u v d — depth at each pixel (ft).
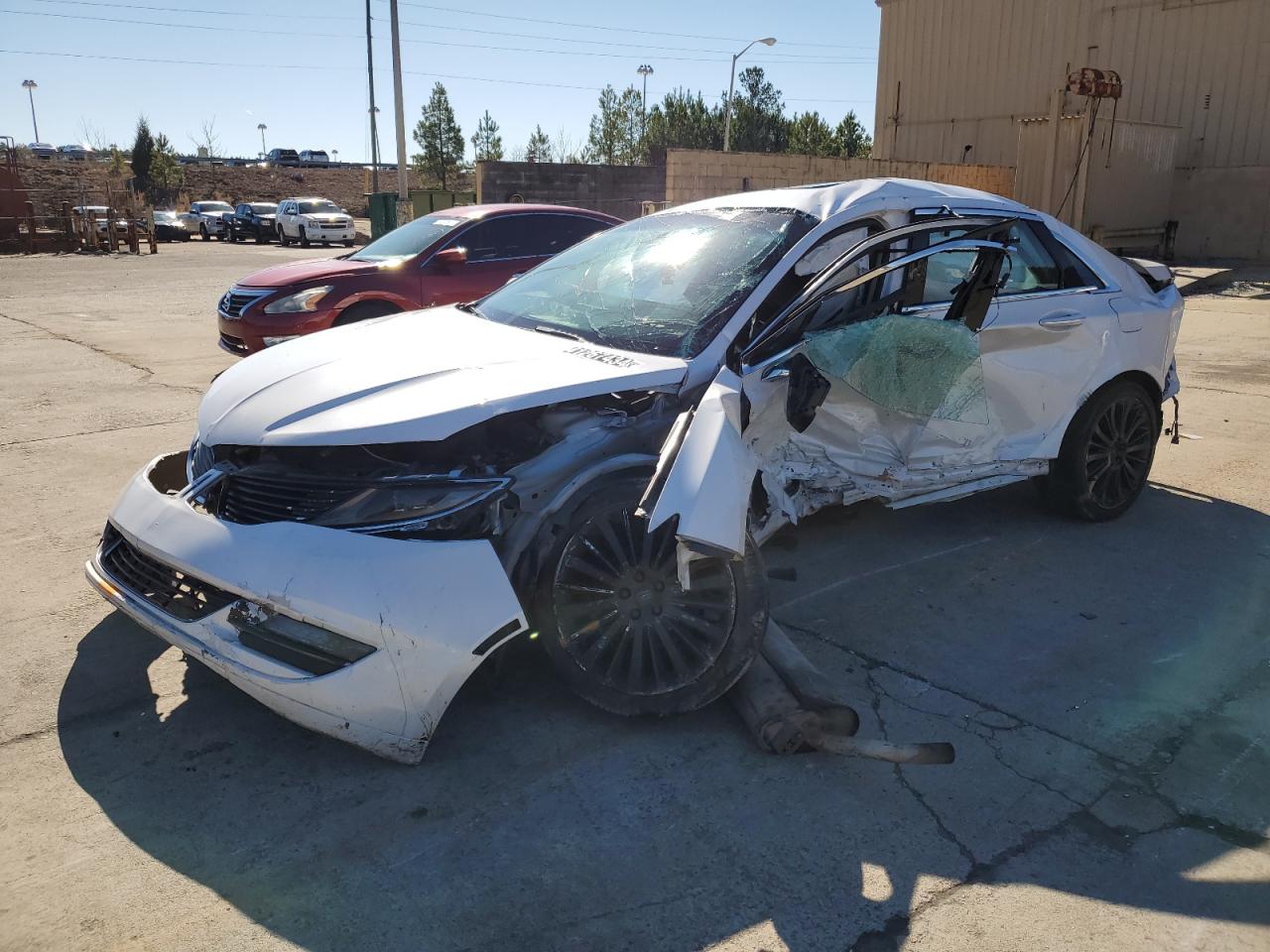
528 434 11.12
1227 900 8.05
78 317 42.80
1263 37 67.62
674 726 10.60
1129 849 8.67
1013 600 13.70
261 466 10.21
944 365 12.35
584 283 13.92
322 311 25.79
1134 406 16.38
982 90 83.51
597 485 10.11
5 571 14.24
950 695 11.21
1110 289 15.88
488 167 75.92
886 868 8.42
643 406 11.66
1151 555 15.33
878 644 12.40
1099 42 75.66
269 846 8.61
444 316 14.14
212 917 7.77
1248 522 16.81
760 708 10.04
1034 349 14.56
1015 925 7.77
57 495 17.58
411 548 9.24
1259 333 37.93
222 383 11.93
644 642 10.26
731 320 11.74
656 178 81.41
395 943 7.54
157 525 10.11
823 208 13.12
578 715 10.77
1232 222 68.08
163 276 66.18
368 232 135.95
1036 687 11.41
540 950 7.48
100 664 11.66
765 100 192.03
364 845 8.64
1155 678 11.62
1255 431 22.65
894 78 90.27
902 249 13.50
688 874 8.32
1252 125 69.00
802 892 8.13
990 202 14.94
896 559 15.08
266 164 261.03
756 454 11.32
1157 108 73.56
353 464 10.11
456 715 10.72
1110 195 64.08
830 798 9.37
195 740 10.19
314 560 9.11
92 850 8.50
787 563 14.90
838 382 11.70
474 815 9.06
